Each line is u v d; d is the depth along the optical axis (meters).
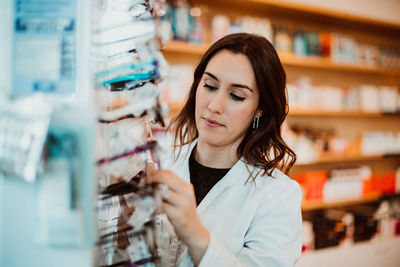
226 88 1.11
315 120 3.80
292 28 3.56
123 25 0.69
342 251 3.41
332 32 3.86
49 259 0.50
